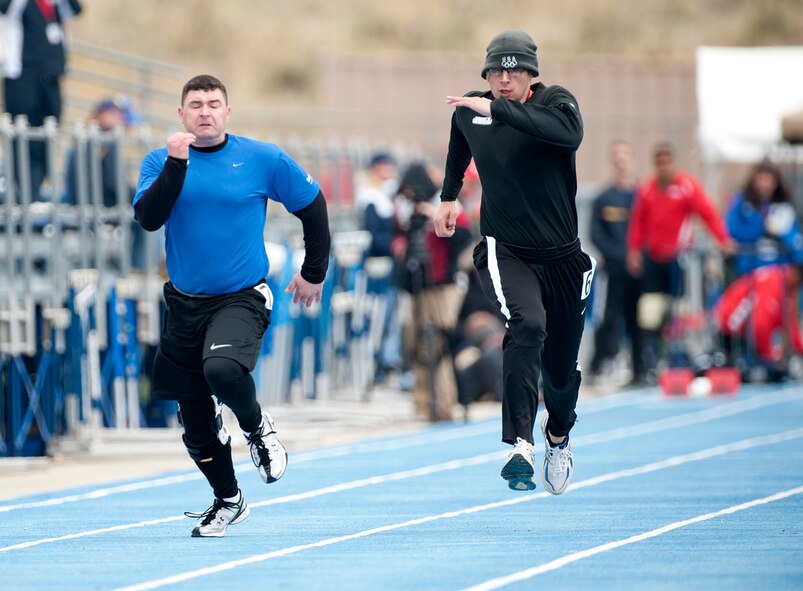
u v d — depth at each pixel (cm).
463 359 4500
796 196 5619
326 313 4441
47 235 3697
